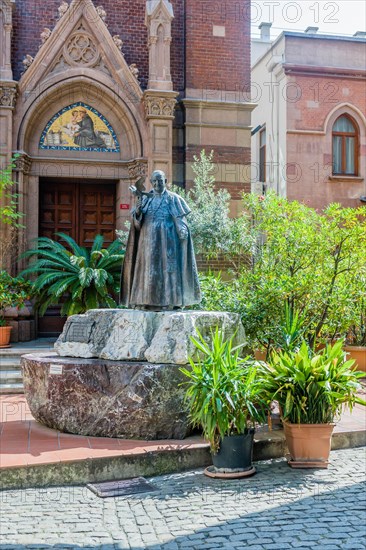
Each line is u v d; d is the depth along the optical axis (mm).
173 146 15477
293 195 19484
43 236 15570
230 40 15828
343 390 7293
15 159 14148
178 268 8367
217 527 5250
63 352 8438
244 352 10492
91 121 15211
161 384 7383
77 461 6555
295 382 7156
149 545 4883
